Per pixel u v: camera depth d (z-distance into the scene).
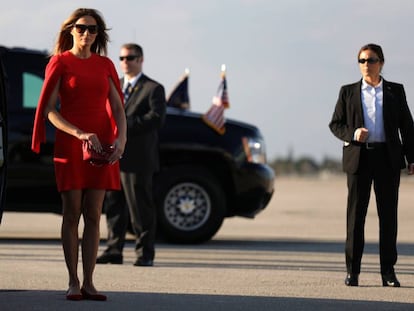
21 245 34.09
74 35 20.17
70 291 20.16
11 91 34.03
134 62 28.11
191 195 35.25
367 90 23.62
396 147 23.55
